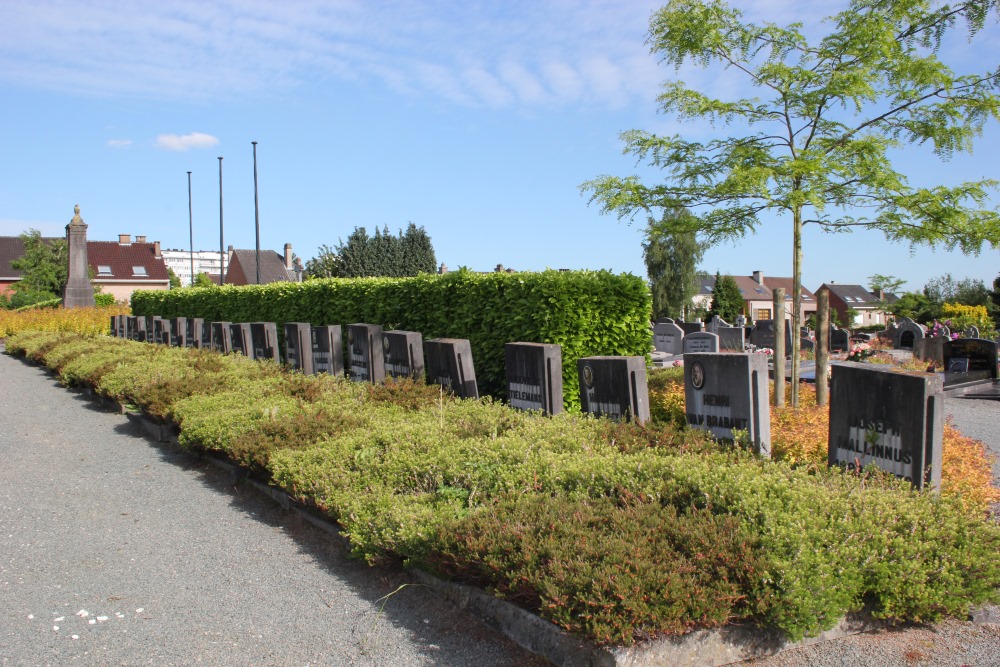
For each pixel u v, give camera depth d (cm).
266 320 1838
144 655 400
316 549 565
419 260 4684
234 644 411
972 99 841
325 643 410
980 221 829
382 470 592
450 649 397
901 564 399
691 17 905
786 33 894
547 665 373
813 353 1966
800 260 920
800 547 383
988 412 1221
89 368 1369
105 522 641
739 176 824
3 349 2620
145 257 6619
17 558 552
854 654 382
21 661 394
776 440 676
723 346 2180
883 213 895
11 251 6081
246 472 754
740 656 373
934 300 5338
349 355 1316
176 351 1523
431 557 451
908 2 848
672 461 515
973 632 408
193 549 570
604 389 753
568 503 457
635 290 1017
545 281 976
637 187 972
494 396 1084
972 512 464
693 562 381
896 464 529
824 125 917
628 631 340
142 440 987
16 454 912
